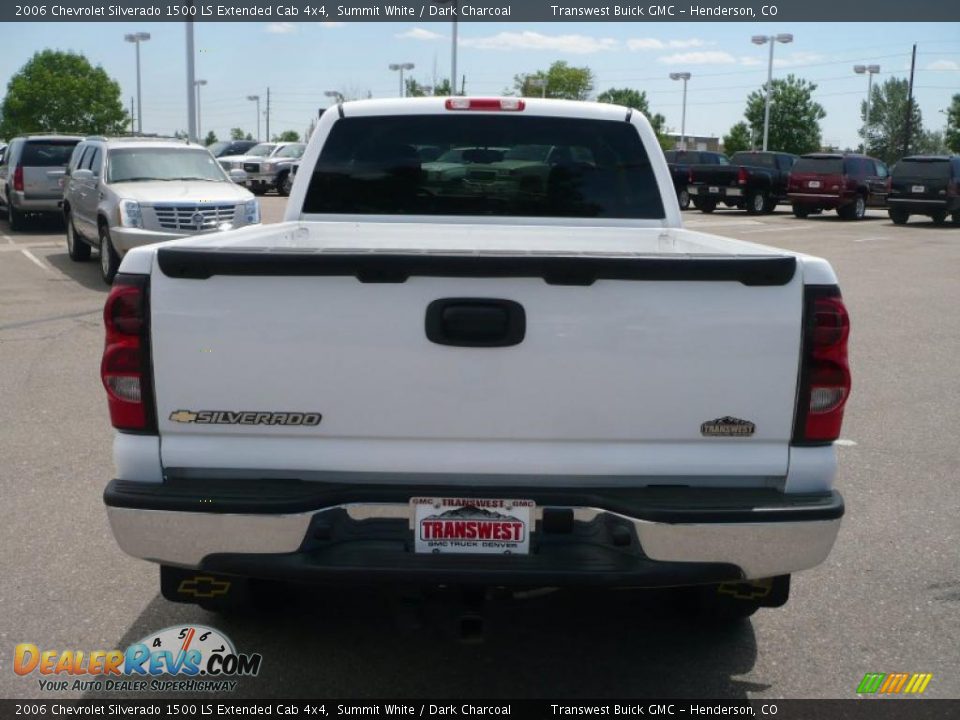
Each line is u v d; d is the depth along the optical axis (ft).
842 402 10.86
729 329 10.64
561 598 15.19
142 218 44.24
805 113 217.15
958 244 73.41
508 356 10.64
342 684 12.59
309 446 10.89
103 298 42.78
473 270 10.44
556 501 10.78
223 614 14.48
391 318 10.59
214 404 10.80
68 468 20.85
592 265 10.42
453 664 13.12
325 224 17.16
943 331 38.04
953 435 24.27
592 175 17.84
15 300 42.01
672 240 16.67
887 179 105.91
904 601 15.24
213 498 10.64
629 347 10.63
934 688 12.73
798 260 10.66
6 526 17.71
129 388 10.84
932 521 18.57
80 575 15.74
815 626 14.38
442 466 10.86
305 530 10.71
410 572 10.66
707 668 13.11
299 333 10.62
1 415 24.76
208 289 10.61
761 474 10.97
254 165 117.60
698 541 10.66
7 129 185.47
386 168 17.72
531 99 17.78
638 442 10.85
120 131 189.88
